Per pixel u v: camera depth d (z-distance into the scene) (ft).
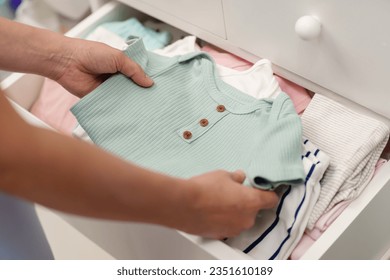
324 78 2.74
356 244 2.74
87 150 1.61
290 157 2.34
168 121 2.62
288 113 2.48
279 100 2.52
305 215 2.44
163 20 3.32
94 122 2.63
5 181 1.51
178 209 1.87
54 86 3.24
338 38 2.48
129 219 1.77
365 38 2.37
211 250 2.32
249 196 2.16
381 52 2.36
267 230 2.47
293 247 2.48
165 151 2.57
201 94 2.70
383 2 2.19
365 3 2.26
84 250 3.54
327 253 2.42
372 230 2.82
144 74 2.65
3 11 3.93
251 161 2.36
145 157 2.56
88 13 3.90
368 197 2.55
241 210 2.13
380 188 2.58
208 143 2.57
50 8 3.89
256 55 3.01
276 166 2.27
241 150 2.49
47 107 3.22
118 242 3.04
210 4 2.93
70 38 2.66
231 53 3.22
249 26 2.85
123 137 2.61
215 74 2.77
